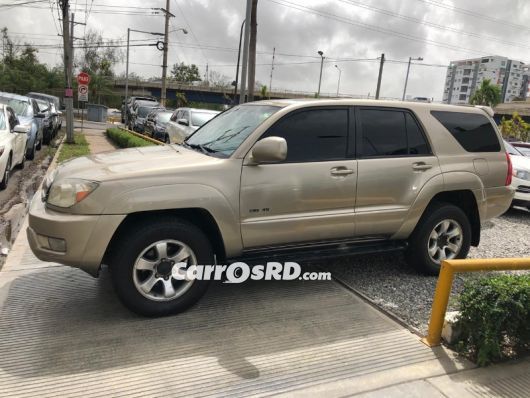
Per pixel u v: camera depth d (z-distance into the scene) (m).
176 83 78.06
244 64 16.27
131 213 3.74
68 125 18.00
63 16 17.52
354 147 4.52
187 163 3.91
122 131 19.95
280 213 4.16
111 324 3.75
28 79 66.38
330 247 4.60
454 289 4.88
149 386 2.97
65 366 3.15
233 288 4.59
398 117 4.82
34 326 3.67
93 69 81.31
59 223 3.56
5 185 8.96
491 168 5.29
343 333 3.78
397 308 4.31
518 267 3.69
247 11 16.05
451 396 3.03
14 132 9.85
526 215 9.42
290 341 3.61
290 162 4.19
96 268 3.69
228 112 5.16
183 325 3.79
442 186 4.90
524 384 3.22
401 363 3.38
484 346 3.38
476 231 5.39
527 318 3.52
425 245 5.00
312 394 2.97
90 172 3.75
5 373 3.04
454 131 5.14
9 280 4.52
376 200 4.59
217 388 2.99
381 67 41.94
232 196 3.93
